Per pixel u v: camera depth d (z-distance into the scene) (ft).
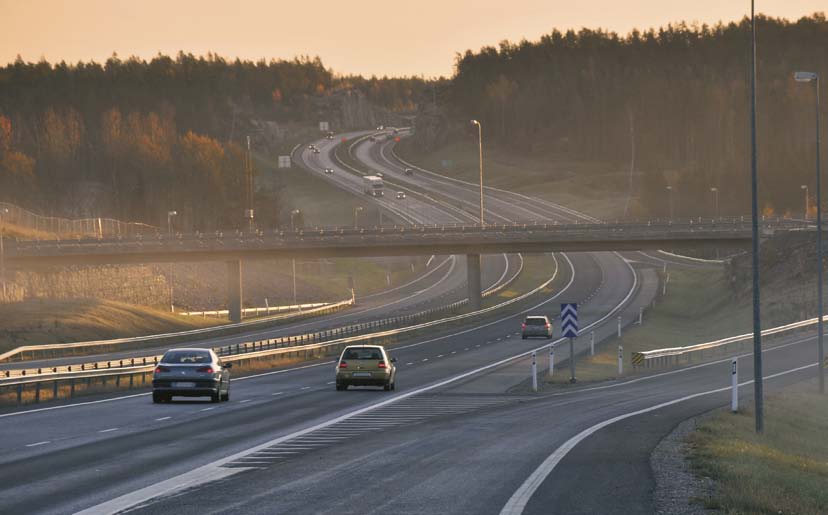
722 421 224.74
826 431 281.74
